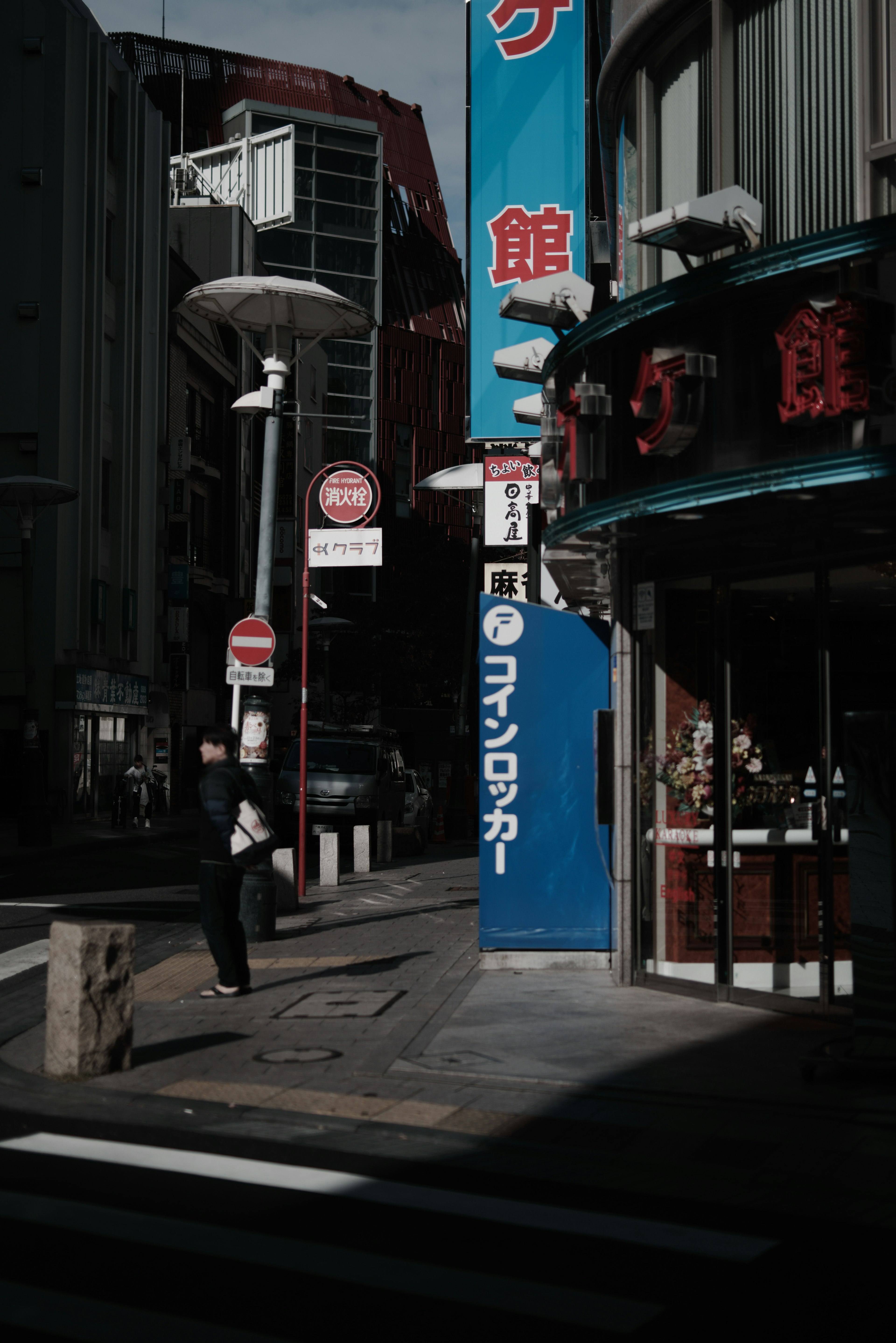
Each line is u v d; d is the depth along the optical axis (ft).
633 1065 23.04
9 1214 15.34
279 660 187.62
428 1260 14.02
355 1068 23.15
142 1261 13.82
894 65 26.58
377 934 42.29
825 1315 12.60
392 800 93.97
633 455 27.66
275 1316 12.37
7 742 118.52
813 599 26.81
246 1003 29.73
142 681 137.69
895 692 25.12
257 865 30.63
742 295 25.18
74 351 123.44
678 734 30.09
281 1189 16.52
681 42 31.32
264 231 291.79
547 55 48.32
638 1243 14.73
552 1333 12.07
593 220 48.14
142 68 300.61
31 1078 22.93
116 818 113.09
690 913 29.81
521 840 33.55
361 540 54.13
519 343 46.09
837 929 26.40
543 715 33.65
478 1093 21.39
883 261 23.09
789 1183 17.07
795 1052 24.06
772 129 28.76
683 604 30.07
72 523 122.42
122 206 135.44
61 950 23.21
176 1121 20.18
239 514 176.24
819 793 26.63
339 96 319.06
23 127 121.29
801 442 24.18
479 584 178.19
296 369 201.87
